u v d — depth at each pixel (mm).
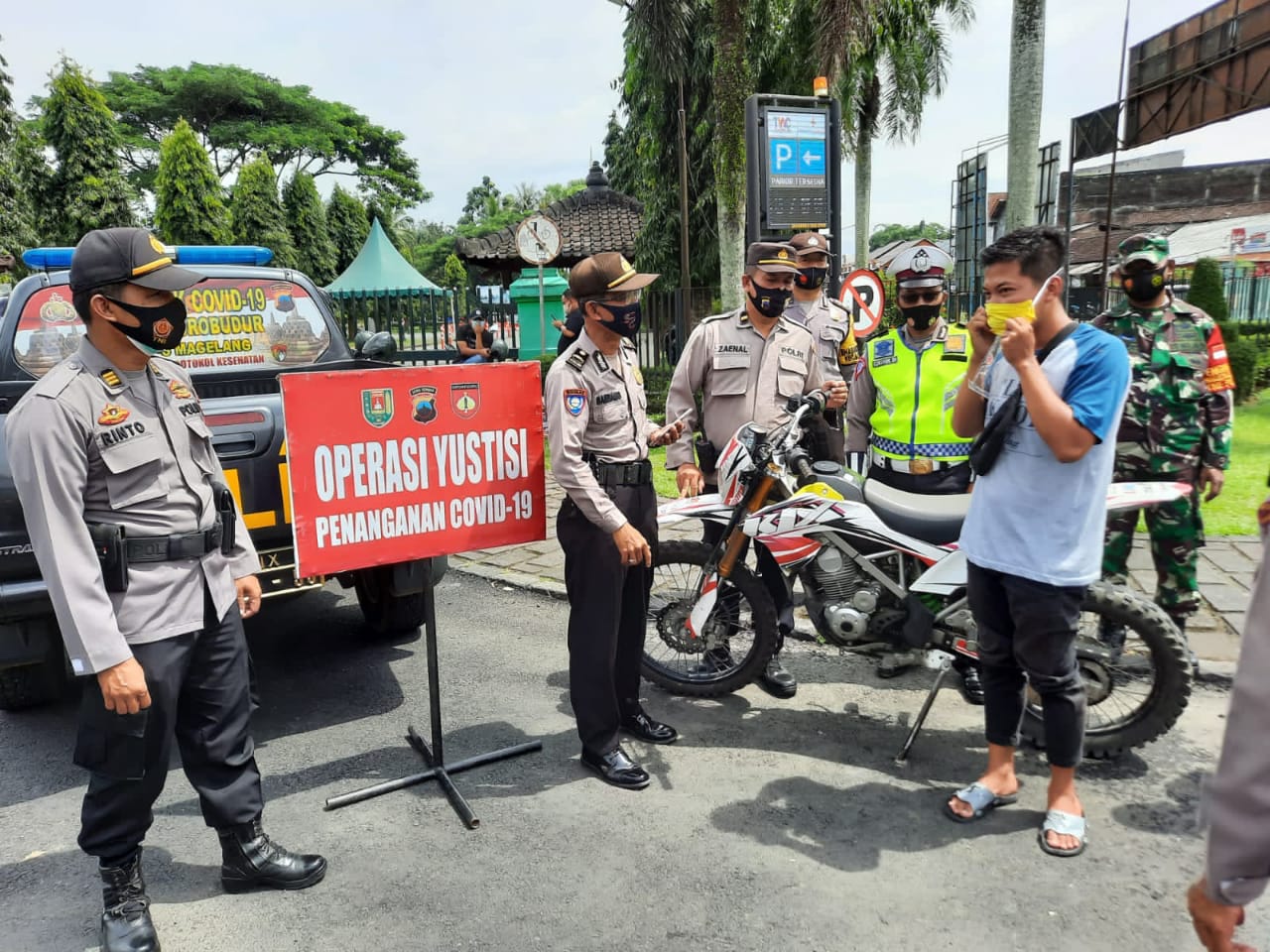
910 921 2477
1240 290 23984
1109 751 3232
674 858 2803
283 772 3430
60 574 2158
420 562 3664
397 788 3271
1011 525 2729
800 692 4016
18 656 3457
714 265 18266
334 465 2934
